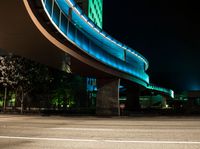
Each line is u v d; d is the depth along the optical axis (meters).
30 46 23.17
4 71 44.03
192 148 8.10
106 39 40.72
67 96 62.75
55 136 11.06
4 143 9.12
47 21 19.78
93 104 95.50
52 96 59.91
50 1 20.03
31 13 16.50
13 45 22.81
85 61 30.72
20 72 43.81
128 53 53.88
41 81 45.38
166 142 9.30
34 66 44.34
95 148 8.09
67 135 11.40
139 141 9.53
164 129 14.23
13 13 15.75
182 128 14.96
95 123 19.83
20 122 20.59
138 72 55.75
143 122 21.33
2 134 11.84
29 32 19.23
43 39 21.08
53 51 25.02
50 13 20.06
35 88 46.66
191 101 73.56
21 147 8.28
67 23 25.58
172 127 15.71
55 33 22.41
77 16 30.25
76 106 72.62
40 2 16.69
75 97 71.88
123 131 13.07
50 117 30.86
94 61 33.41
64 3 26.00
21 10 15.30
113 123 19.78
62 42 24.27
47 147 8.27
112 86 41.88
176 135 11.36
